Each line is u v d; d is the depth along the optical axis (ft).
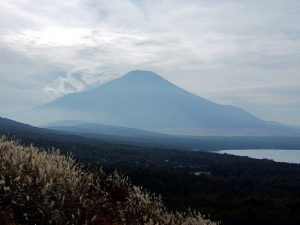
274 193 265.75
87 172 38.24
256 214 188.03
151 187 164.14
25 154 34.71
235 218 181.57
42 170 31.60
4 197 28.50
